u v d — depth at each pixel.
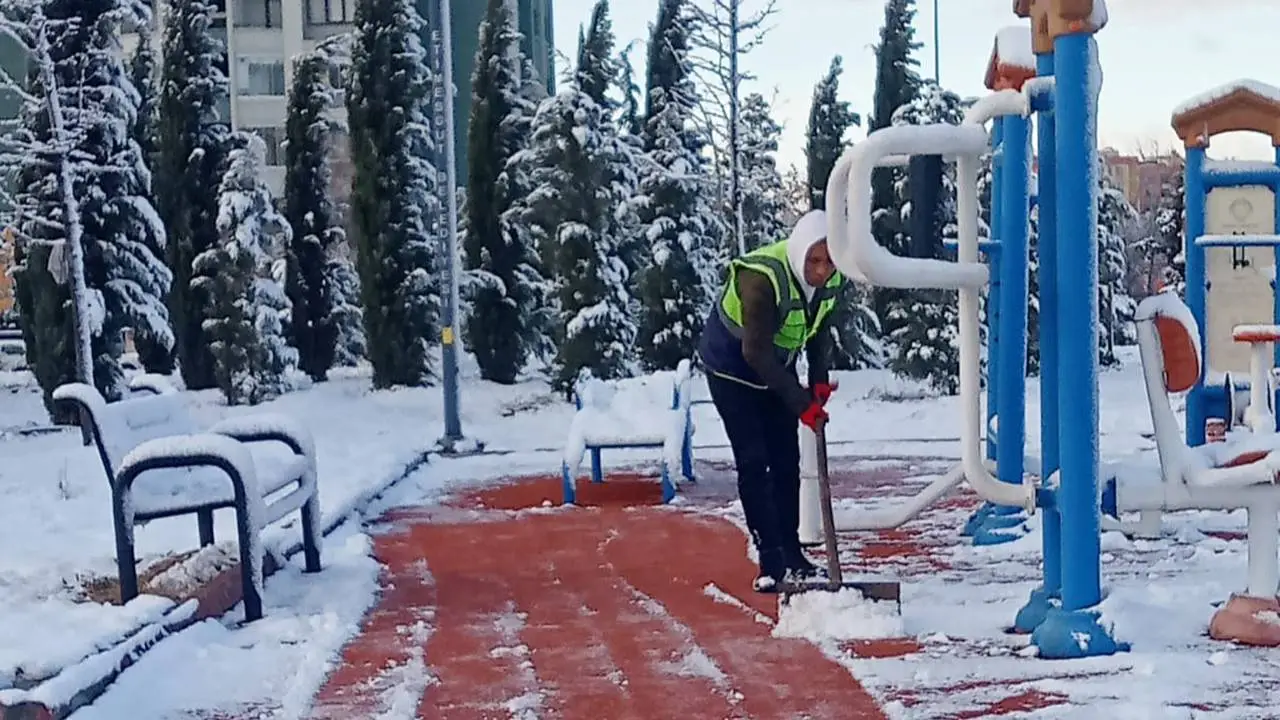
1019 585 6.28
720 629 5.60
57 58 19.34
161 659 5.16
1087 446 4.84
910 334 20.89
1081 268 4.79
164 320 20.42
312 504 7.32
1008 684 4.49
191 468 6.58
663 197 20.25
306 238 24.19
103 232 19.95
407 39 21.95
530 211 20.58
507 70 22.86
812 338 6.20
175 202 24.08
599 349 19.94
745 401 6.25
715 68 21.50
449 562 7.82
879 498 10.22
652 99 25.83
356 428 17.50
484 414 18.86
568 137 20.19
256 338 20.84
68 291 19.48
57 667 4.80
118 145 20.17
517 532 9.00
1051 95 4.94
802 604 5.54
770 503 6.35
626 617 5.98
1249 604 4.94
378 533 9.06
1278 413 8.50
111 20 19.78
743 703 4.43
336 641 5.55
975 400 5.04
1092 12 4.71
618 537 8.63
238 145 24.16
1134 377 24.17
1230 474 4.94
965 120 5.19
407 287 21.80
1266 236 8.62
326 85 25.17
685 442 11.56
